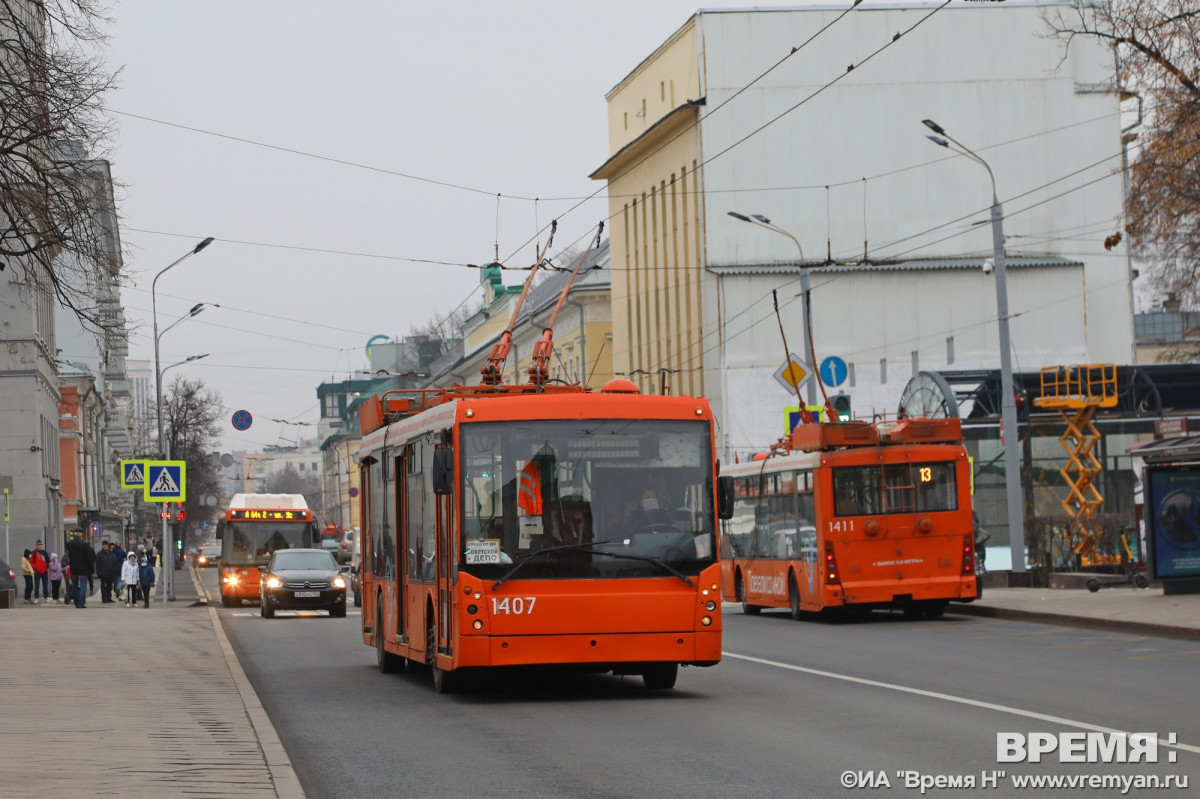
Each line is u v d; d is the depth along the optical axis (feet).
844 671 99.04
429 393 105.81
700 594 84.28
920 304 338.75
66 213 128.16
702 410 86.84
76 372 434.71
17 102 123.85
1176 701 77.20
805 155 337.52
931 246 340.39
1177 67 157.17
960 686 86.79
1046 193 344.08
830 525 154.10
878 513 153.99
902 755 60.34
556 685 95.30
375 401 112.98
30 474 304.91
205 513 597.93
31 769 55.36
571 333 424.46
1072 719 70.38
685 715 76.33
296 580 212.02
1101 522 200.13
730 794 51.88
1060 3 342.44
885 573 153.69
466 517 83.56
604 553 83.76
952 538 154.71
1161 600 147.95
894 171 339.77
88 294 138.72
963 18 341.82
